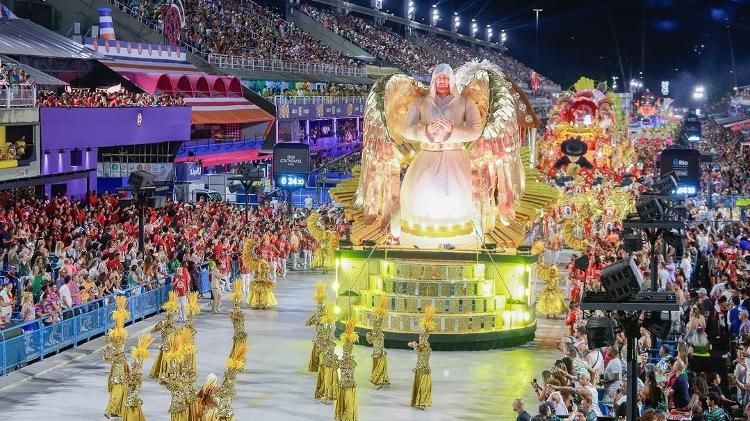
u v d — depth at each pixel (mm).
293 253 49219
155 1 75500
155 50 69812
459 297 32094
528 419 19750
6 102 41344
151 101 58125
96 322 31797
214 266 37438
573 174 71562
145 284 35656
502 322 32812
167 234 40500
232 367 20922
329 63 105250
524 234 34969
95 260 34312
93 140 49844
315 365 28250
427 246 33906
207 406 20797
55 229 37844
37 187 49344
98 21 69938
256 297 38469
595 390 21422
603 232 50469
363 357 30766
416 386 25062
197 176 62344
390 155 34031
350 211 35406
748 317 28859
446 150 33906
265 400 25422
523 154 35125
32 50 53156
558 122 74312
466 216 33781
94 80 62312
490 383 27625
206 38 82312
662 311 15617
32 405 24422
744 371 24094
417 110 33375
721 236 46250
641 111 134500
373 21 150625
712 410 21078
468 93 33781
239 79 74438
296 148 54844
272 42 94938
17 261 32625
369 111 33875
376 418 24078
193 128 73250
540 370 29188
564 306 37781
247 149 71500
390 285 32625
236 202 63438
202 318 36312
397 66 126125
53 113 45625
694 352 28031
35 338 28312
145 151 60656
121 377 23375
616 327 18797
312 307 38781
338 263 34062
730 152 104312
